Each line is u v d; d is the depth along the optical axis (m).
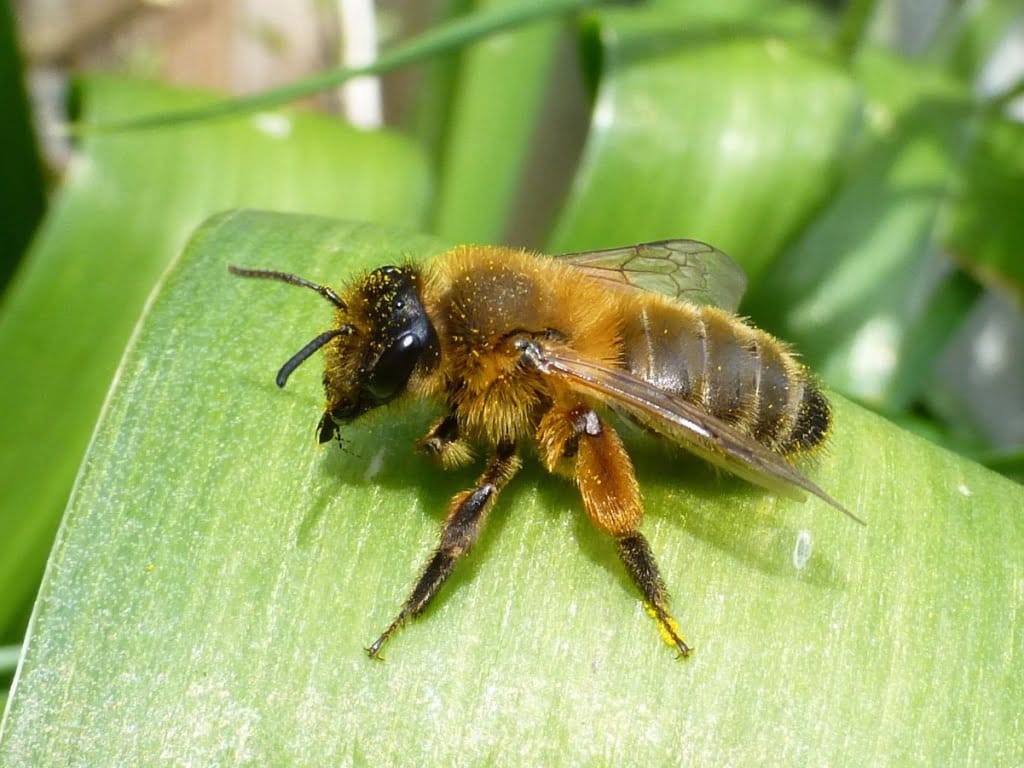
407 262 0.07
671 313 0.07
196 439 0.07
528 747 0.07
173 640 0.07
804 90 0.09
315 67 0.12
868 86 0.10
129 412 0.07
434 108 0.10
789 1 0.10
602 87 0.09
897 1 0.13
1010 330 0.12
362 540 0.07
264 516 0.07
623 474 0.07
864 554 0.07
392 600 0.07
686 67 0.09
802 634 0.07
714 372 0.07
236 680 0.07
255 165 0.09
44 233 0.09
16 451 0.08
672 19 0.09
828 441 0.07
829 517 0.07
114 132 0.09
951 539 0.07
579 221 0.09
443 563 0.07
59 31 0.12
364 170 0.09
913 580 0.07
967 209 0.10
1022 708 0.07
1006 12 0.10
